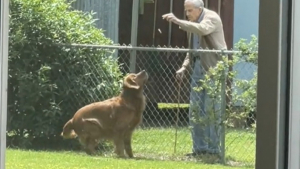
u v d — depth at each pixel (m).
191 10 11.74
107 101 11.72
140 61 17.06
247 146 11.68
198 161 11.28
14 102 12.88
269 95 3.01
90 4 17.25
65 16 13.33
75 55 13.05
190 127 11.59
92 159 10.87
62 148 12.49
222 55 11.41
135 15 16.95
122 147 11.53
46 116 12.84
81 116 11.70
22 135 12.80
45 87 12.82
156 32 18.03
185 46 17.69
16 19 13.03
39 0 13.09
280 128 2.98
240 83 11.33
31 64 12.98
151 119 15.16
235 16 17.11
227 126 11.39
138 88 11.44
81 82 13.05
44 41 12.98
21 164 9.85
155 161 11.02
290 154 2.96
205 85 11.25
